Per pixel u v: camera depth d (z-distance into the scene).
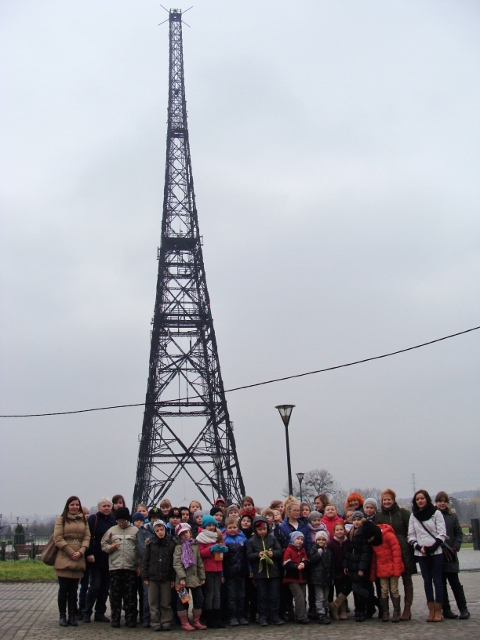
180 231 100.75
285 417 40.44
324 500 24.09
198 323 94.94
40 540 82.06
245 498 23.02
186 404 90.44
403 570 20.56
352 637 17.67
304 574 20.86
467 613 20.53
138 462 88.69
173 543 20.42
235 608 20.94
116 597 20.86
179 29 115.12
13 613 23.80
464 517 161.00
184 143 106.88
